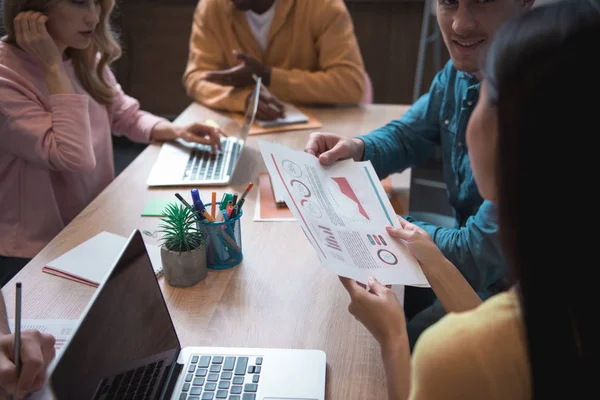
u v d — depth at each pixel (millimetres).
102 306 771
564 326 544
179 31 3484
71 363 677
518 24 573
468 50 1346
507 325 593
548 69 521
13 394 850
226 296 1129
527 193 537
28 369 848
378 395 901
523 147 534
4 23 1590
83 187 1743
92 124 1797
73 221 1395
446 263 988
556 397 556
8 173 1634
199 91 2186
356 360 970
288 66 2275
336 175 1231
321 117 2047
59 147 1573
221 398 875
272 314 1078
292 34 2229
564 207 521
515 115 540
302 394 885
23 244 1633
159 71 3574
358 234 1038
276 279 1181
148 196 1514
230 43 2268
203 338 1019
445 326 618
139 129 1899
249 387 895
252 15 2230
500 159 564
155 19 3469
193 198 1180
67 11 1571
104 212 1435
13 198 1643
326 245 971
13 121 1556
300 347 997
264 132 1915
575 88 509
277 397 878
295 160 1232
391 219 1102
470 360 586
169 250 1133
